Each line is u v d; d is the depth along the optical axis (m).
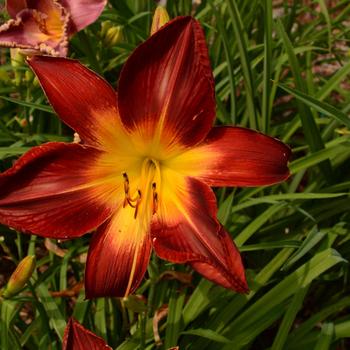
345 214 0.51
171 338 0.43
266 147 0.35
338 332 0.41
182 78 0.34
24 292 0.50
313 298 0.55
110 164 0.36
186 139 0.35
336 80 0.53
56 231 0.34
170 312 0.44
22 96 0.52
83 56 0.60
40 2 0.40
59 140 0.51
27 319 0.52
